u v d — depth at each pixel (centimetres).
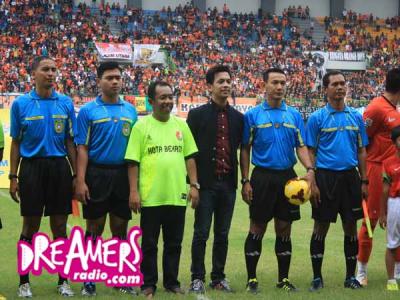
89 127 754
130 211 771
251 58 5241
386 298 738
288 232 793
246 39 5512
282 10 6047
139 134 745
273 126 780
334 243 1109
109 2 5506
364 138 811
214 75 785
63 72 4466
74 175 767
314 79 5075
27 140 745
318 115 804
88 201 757
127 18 5325
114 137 754
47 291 771
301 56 5384
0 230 1177
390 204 789
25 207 745
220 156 778
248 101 4091
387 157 826
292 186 758
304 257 993
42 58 755
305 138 805
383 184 804
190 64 4969
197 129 782
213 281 787
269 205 779
